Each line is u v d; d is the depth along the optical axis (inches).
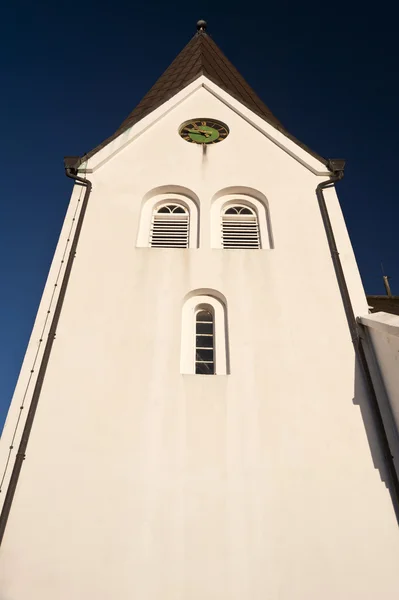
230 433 379.6
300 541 333.7
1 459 360.8
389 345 398.6
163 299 463.2
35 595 310.5
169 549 330.0
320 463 366.3
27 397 392.5
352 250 508.4
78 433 376.2
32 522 336.5
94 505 345.1
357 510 346.3
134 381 405.7
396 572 321.7
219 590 315.9
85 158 603.5
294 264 496.4
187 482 356.2
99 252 499.8
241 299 465.1
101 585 315.9
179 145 641.0
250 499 349.7
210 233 543.2
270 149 636.7
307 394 401.4
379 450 373.1
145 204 581.9
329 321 449.4
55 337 429.4
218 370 425.7
